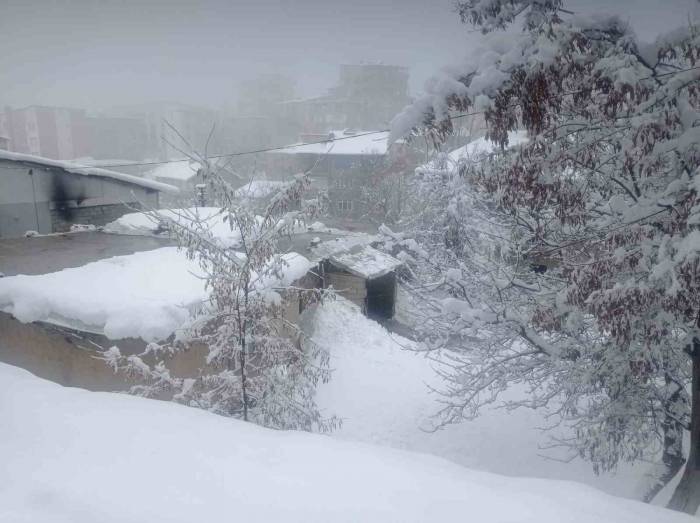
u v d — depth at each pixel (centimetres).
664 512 231
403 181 3147
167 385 607
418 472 246
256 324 618
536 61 423
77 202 1905
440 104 455
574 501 236
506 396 1145
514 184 529
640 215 500
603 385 695
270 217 600
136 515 198
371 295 1712
